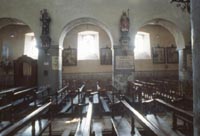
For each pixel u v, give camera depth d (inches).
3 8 582.2
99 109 395.5
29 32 759.1
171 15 603.8
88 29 766.5
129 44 592.1
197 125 73.7
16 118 371.6
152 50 786.8
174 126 214.7
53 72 581.9
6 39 748.0
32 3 586.6
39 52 584.4
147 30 790.5
